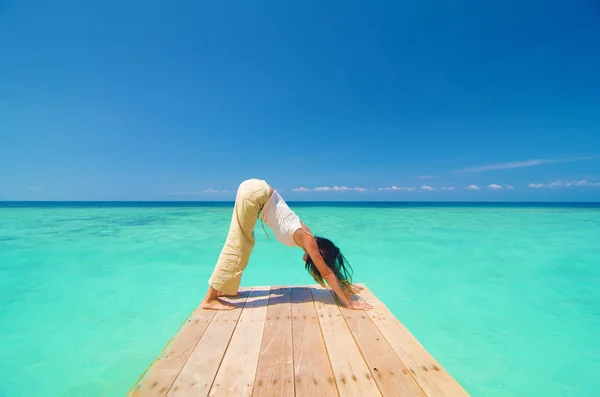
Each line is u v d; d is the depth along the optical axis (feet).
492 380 10.26
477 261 25.09
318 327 9.21
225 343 8.29
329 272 10.75
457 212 97.81
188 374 6.90
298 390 6.36
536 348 12.17
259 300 11.55
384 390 6.30
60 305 16.47
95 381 10.32
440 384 6.48
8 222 57.77
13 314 15.37
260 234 40.96
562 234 39.93
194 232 42.34
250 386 6.49
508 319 14.67
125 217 72.79
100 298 17.44
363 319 9.73
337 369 7.04
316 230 44.16
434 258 26.27
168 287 19.25
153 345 12.62
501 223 55.01
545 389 9.82
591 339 12.80
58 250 29.45
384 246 31.42
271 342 8.34
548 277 21.01
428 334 13.29
